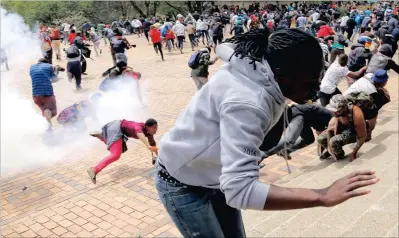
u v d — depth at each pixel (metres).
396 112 8.28
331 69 6.95
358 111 5.53
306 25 21.45
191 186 1.66
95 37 19.56
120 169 6.36
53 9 25.70
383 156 5.64
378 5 28.28
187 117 1.57
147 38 22.97
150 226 4.60
